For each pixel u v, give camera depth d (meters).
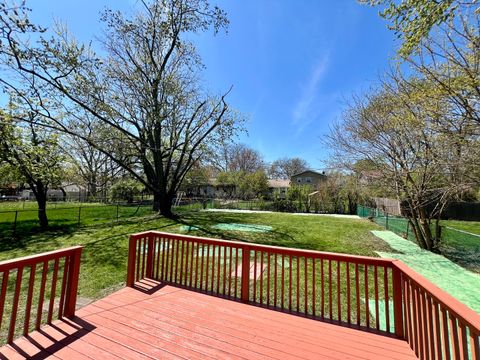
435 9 3.03
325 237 9.07
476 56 3.85
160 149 12.93
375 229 10.88
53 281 2.77
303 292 4.27
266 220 13.57
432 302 2.00
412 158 6.77
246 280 3.54
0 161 9.27
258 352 2.37
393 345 2.50
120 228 10.27
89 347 2.37
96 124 11.77
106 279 4.70
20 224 11.02
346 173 11.07
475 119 3.95
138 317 2.98
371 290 4.38
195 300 3.50
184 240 4.08
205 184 38.09
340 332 2.75
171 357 2.26
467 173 5.01
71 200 26.50
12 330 2.37
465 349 1.46
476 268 5.60
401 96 6.06
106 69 10.45
